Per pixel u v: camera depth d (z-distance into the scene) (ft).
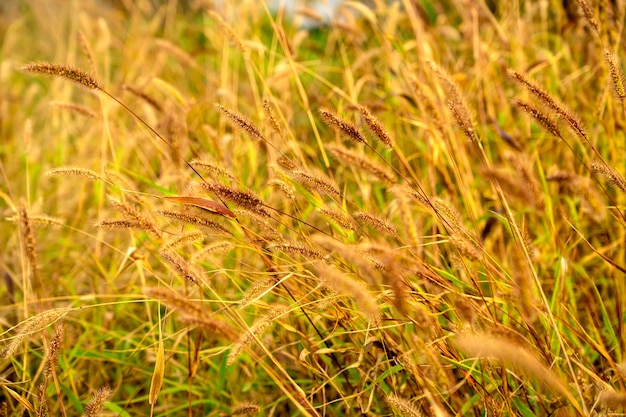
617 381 7.34
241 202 7.02
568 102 11.76
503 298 7.52
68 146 16.19
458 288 7.68
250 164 11.15
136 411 8.52
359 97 14.16
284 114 12.03
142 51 17.38
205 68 17.79
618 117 9.57
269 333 8.82
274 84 12.03
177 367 8.91
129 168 14.11
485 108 12.05
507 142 9.59
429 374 7.52
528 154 10.80
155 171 14.29
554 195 10.13
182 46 19.66
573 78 11.68
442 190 11.04
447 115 9.83
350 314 7.80
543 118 7.20
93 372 9.54
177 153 9.40
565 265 7.88
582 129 7.04
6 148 16.22
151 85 15.60
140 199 9.76
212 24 18.12
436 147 10.03
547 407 7.48
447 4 17.85
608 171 6.87
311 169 10.00
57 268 11.69
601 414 6.43
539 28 14.98
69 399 8.80
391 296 7.11
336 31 13.24
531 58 13.48
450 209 7.16
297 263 7.68
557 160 11.15
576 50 12.89
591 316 8.31
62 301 10.77
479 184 10.90
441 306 8.02
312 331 8.66
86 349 9.20
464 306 6.17
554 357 6.88
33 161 15.16
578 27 12.37
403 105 11.84
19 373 8.98
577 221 9.50
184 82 16.83
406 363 6.68
